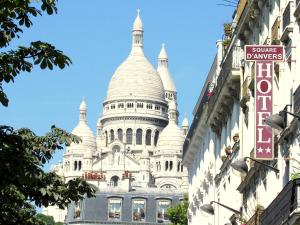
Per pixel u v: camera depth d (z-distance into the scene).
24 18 39.34
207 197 86.94
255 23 63.41
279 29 54.91
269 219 47.22
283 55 53.47
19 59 39.88
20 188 46.12
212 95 78.50
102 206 158.62
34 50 39.78
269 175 55.38
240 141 66.38
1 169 41.19
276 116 46.47
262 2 60.53
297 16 51.00
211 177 83.38
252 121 63.00
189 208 105.25
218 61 82.19
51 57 39.75
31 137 47.59
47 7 39.12
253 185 60.50
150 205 161.12
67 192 47.88
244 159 54.16
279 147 53.16
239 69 68.06
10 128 42.12
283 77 53.84
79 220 157.38
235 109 71.44
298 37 51.31
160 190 163.38
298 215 40.94
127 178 166.12
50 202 47.56
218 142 81.44
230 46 72.50
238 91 69.94
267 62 53.72
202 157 92.12
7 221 45.72
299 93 48.19
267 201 55.38
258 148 52.94
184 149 104.94
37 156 47.50
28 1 38.94
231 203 70.38
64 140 47.91
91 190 48.28
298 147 48.88
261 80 53.72
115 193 159.75
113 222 158.00
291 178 44.41
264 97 53.56
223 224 75.56
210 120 80.25
